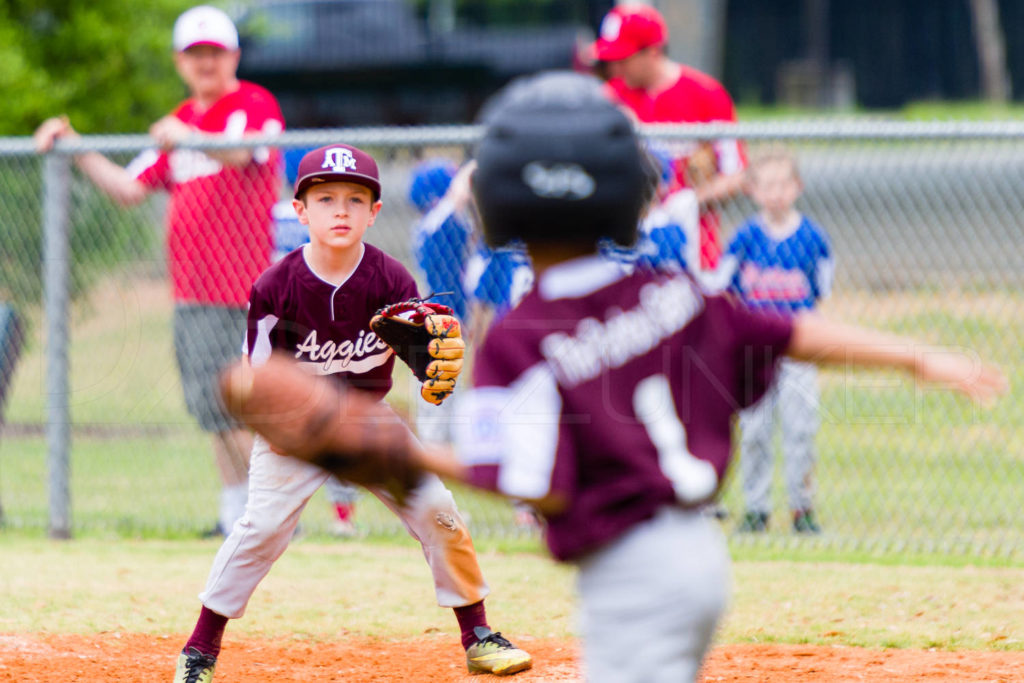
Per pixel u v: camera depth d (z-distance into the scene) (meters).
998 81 115.44
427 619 17.42
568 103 8.07
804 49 127.38
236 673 14.85
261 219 22.69
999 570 19.83
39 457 26.94
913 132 20.50
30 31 33.88
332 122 71.19
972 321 25.34
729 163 22.62
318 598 18.55
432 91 70.50
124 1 34.34
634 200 8.12
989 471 24.78
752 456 22.25
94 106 34.06
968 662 14.86
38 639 16.30
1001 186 25.23
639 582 7.92
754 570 19.88
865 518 23.16
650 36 24.31
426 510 13.52
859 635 16.14
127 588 19.17
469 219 21.27
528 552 21.59
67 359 23.69
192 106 24.86
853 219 26.38
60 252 23.48
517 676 14.48
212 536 23.52
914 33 124.06
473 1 117.44
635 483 7.84
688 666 8.12
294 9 70.25
